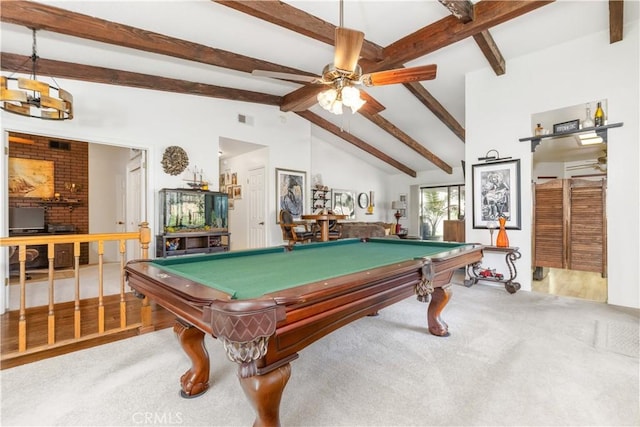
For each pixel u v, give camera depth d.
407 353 2.31
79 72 3.69
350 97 2.54
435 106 5.37
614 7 3.06
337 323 1.51
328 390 1.84
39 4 2.58
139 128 4.41
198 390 1.81
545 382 1.91
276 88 5.24
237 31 3.31
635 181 3.37
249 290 1.37
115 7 2.75
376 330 2.76
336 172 8.80
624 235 3.44
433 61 4.29
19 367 2.10
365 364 2.15
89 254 6.46
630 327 2.79
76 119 3.87
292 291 1.22
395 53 3.79
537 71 4.04
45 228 5.96
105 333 2.57
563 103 3.83
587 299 3.74
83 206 6.51
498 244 4.14
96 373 2.03
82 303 3.48
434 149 7.81
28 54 3.33
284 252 2.71
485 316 3.11
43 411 1.65
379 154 8.54
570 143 5.58
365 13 3.18
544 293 3.99
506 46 3.94
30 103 2.82
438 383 1.91
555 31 3.60
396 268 1.72
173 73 4.25
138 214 5.31
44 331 2.65
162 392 1.83
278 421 1.31
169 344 2.47
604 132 3.57
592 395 1.77
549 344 2.45
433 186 9.41
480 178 4.55
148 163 4.52
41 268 5.65
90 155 6.61
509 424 1.54
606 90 3.54
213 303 1.11
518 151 4.21
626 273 3.43
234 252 2.41
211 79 4.61
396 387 1.87
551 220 4.29
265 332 1.06
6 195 3.44
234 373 2.05
